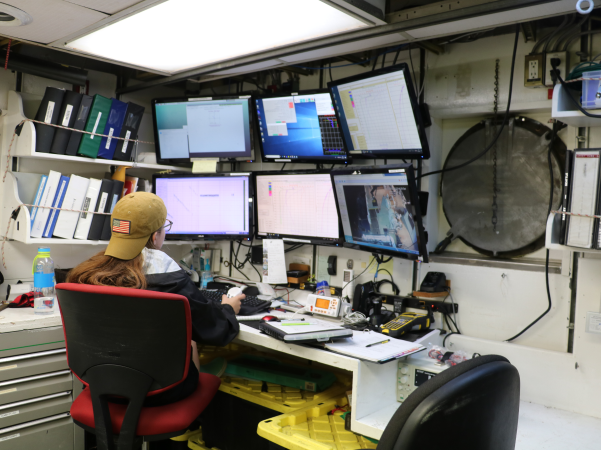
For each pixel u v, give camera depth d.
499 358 1.00
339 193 2.25
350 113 2.24
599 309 1.76
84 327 1.54
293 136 2.53
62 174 2.73
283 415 1.86
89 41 2.03
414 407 0.84
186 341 1.53
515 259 2.21
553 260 2.13
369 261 2.46
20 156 2.51
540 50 1.99
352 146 2.33
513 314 2.04
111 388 1.55
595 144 1.87
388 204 2.02
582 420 1.75
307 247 2.72
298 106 2.45
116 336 1.52
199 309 1.74
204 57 2.24
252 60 2.23
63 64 2.68
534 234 2.17
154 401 1.66
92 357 1.56
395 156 2.19
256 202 2.72
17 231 2.43
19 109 2.46
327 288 2.50
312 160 2.52
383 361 1.62
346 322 2.11
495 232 2.28
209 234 2.77
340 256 2.58
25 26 1.86
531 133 2.18
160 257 1.77
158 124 2.84
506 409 0.97
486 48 2.13
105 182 2.59
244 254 2.98
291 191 2.54
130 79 3.05
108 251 1.67
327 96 2.33
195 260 3.12
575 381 1.82
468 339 2.08
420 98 2.32
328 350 1.77
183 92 3.32
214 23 1.78
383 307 2.35
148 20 1.77
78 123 2.49
